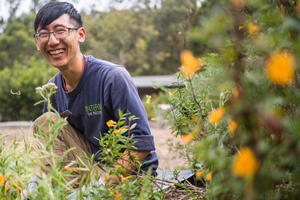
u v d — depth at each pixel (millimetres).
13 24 17047
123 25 18703
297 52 625
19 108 8695
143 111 1781
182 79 1438
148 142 1675
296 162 691
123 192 1143
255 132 688
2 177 1057
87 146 1997
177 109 1399
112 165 1269
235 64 725
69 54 1858
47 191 1009
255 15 756
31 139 1214
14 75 9922
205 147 816
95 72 1907
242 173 639
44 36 1831
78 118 1973
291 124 697
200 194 1280
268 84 712
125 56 18625
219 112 831
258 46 705
